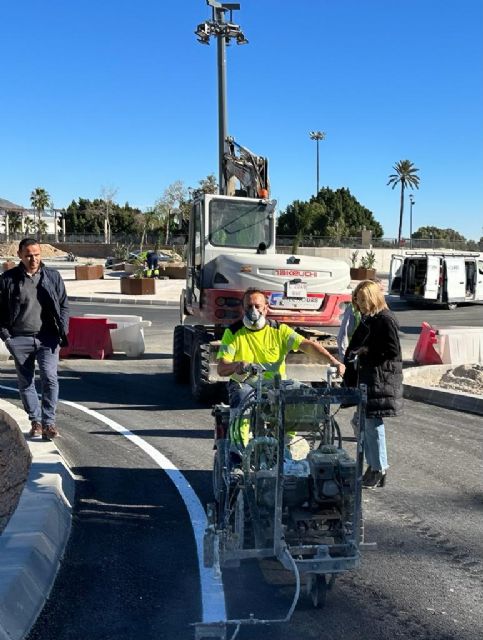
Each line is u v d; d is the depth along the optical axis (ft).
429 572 14.12
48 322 21.66
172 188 193.06
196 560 14.37
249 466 13.17
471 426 26.30
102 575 13.60
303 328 31.58
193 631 11.60
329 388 12.12
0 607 11.16
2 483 19.98
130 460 21.47
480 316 78.33
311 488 12.37
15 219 313.53
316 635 11.57
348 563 11.83
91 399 30.96
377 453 18.44
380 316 18.31
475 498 18.49
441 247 183.11
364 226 281.33
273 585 13.34
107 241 243.81
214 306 29.58
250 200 33.27
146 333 57.11
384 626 11.92
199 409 29.17
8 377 35.86
